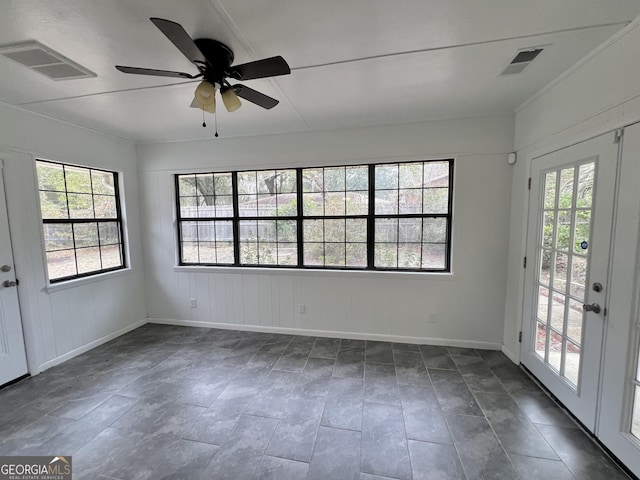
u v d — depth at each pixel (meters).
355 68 1.84
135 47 1.59
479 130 2.71
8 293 2.35
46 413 2.00
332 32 1.47
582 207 1.79
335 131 3.03
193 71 1.86
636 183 1.42
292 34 1.48
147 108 2.46
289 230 3.34
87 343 2.98
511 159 2.60
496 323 2.85
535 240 2.30
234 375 2.46
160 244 3.60
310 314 3.28
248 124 2.90
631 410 1.48
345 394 2.18
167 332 3.42
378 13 1.32
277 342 3.12
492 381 2.32
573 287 1.88
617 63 1.51
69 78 1.91
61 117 2.65
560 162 1.99
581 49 1.63
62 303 2.75
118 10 1.28
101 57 1.68
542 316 2.23
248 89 1.65
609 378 1.58
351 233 3.18
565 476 1.47
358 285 3.12
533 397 2.11
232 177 3.43
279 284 3.32
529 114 2.37
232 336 3.30
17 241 2.40
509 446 1.67
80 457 1.62
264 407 2.04
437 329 2.98
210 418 1.93
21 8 1.24
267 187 3.36
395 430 1.80
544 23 1.41
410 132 2.85
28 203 2.48
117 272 3.30
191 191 3.55
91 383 2.37
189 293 3.59
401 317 3.05
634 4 1.27
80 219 2.99
